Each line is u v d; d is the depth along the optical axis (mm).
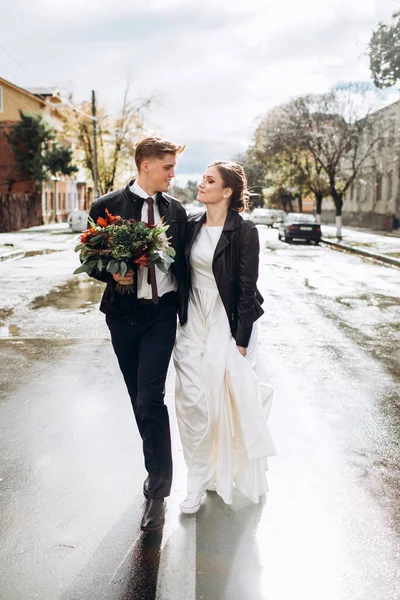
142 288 3068
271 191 58000
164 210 3125
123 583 2549
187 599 2443
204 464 3197
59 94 41188
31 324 8289
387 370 6090
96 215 3174
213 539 2900
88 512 3152
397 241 27453
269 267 16500
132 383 3354
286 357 6555
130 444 4035
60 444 4043
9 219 36906
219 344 3094
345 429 4406
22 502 3258
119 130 42344
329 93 30469
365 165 42125
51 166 40062
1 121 42094
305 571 2646
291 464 3779
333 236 31625
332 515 3146
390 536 2947
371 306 10117
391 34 19766
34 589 2510
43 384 5438
